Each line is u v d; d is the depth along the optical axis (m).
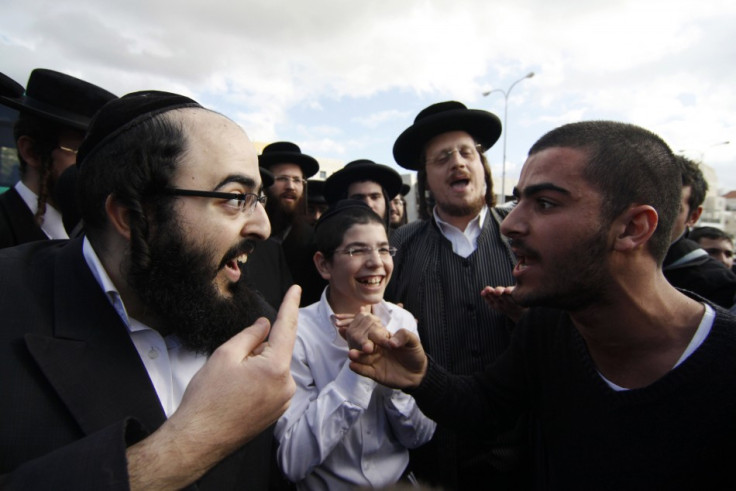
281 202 3.53
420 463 1.86
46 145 1.82
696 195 2.33
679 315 0.89
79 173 0.91
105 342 0.85
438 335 1.95
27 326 0.79
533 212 0.94
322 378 1.60
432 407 1.23
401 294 2.10
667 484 0.84
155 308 0.90
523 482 1.77
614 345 0.94
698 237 4.49
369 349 1.17
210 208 0.89
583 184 0.87
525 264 0.98
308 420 1.37
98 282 0.91
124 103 0.90
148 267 0.85
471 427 1.26
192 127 0.89
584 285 0.90
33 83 1.87
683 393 0.82
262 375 0.73
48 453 0.68
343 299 1.79
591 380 0.97
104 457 0.61
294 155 3.52
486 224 2.12
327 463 1.50
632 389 0.89
